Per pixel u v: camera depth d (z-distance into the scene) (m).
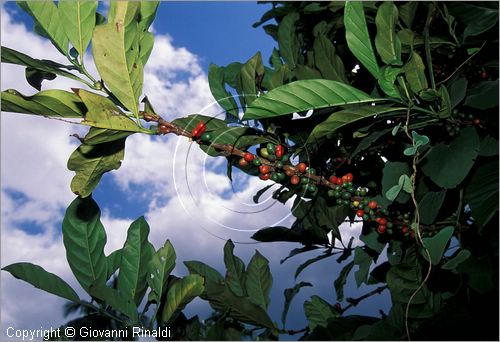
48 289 1.17
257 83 1.34
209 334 1.18
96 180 1.12
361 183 1.55
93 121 0.97
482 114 1.16
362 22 1.05
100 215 1.27
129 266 1.23
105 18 1.13
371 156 1.53
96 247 1.26
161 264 1.21
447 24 1.41
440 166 1.11
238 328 1.24
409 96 1.12
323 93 1.03
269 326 1.25
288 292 1.50
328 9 1.69
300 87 1.02
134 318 1.19
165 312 1.18
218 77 1.43
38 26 1.04
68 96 0.97
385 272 1.61
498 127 1.12
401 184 1.08
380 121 1.19
